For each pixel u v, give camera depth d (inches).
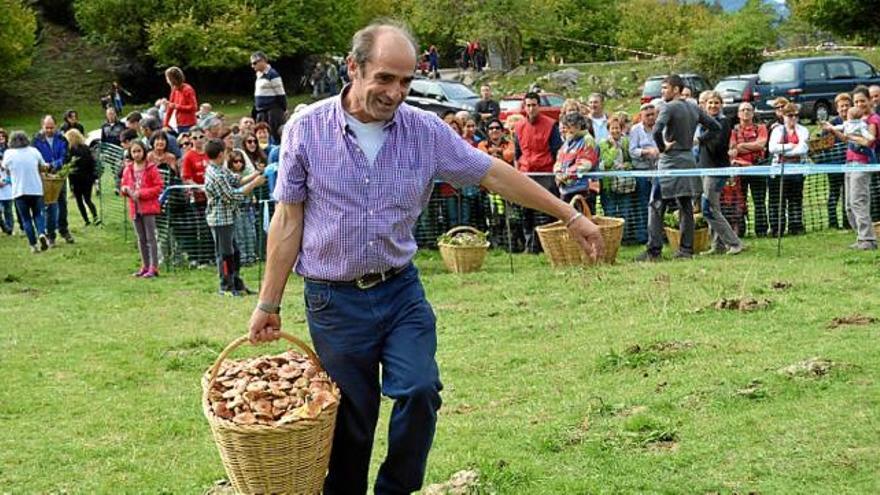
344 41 2164.1
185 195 590.2
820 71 1296.8
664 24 2384.4
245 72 2094.0
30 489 251.6
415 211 194.4
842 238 554.3
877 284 412.5
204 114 738.2
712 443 247.9
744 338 338.6
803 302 387.2
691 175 510.0
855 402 265.3
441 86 1284.4
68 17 2151.8
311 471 189.9
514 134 579.5
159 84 2059.5
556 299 430.3
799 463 231.9
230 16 1998.0
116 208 834.2
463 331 390.0
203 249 598.5
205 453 273.1
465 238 523.5
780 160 576.1
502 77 1953.7
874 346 314.8
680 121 511.2
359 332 194.1
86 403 322.3
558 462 245.8
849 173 514.6
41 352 387.9
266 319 197.5
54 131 784.3
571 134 545.3
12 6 1825.8
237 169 585.0
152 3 1988.2
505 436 267.9
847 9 1894.7
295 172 190.5
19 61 1833.2
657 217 520.7
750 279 435.5
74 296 509.7
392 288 194.7
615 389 298.4
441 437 268.7
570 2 2388.0
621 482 229.8
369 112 184.7
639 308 398.6
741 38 1790.1
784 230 583.5
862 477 222.4
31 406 319.9
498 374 328.5
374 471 251.0
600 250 198.8
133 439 286.7
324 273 193.2
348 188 189.2
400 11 2262.6
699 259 505.7
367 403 198.8
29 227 660.7
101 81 1988.2
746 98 1275.8
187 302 488.4
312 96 2014.0
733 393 280.5
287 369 198.2
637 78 1815.9
